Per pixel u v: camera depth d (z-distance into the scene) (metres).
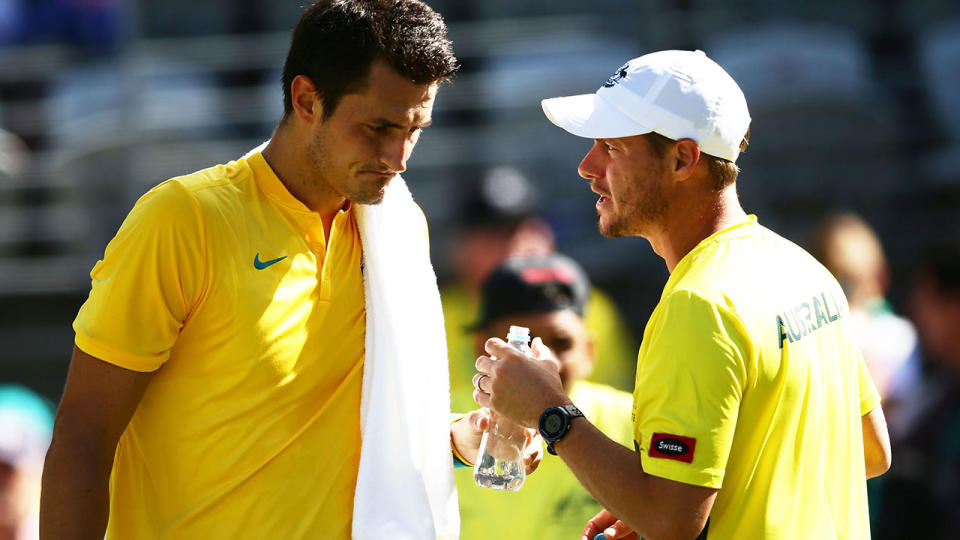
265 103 27.16
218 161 26.91
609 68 26.94
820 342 9.77
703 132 9.70
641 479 9.12
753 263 9.52
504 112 26.80
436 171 26.55
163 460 9.55
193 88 27.22
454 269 23.78
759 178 26.62
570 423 9.56
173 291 9.20
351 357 9.97
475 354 13.96
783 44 26.95
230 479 9.45
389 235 10.17
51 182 27.12
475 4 28.05
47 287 26.81
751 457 9.29
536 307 13.22
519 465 10.39
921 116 27.03
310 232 9.75
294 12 28.25
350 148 9.45
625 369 21.36
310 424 9.70
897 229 26.20
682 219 9.95
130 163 26.83
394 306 10.09
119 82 27.56
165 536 9.55
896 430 18.72
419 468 10.15
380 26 9.28
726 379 8.96
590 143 26.55
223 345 9.38
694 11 27.97
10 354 26.86
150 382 9.54
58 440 9.16
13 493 16.30
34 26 29.61
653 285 25.84
